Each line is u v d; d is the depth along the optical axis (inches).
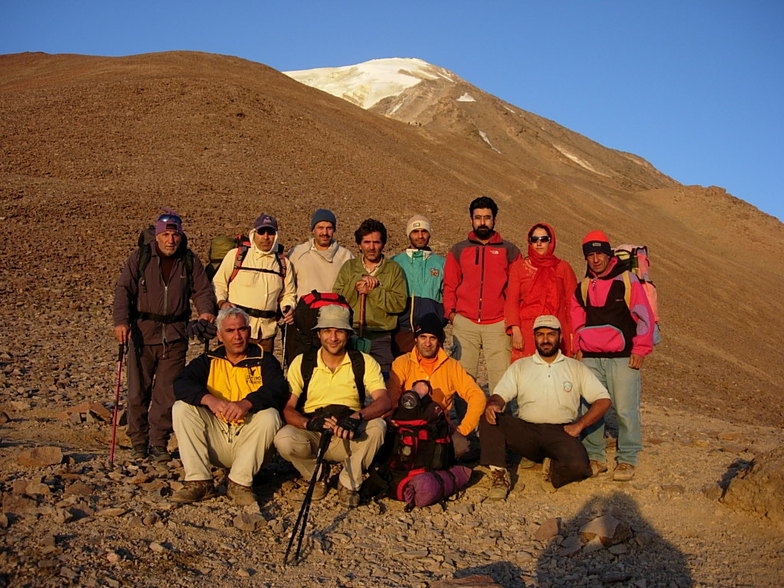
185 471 215.2
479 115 6102.4
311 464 223.6
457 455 253.6
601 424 261.0
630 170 6392.7
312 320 233.1
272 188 1240.8
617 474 250.1
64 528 182.7
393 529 206.5
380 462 236.2
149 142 1368.1
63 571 159.5
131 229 853.8
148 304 239.0
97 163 1193.4
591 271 259.1
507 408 280.8
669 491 238.5
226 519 201.2
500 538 205.0
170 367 243.6
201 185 1154.0
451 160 2113.7
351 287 267.7
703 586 176.6
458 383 249.0
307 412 228.2
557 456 237.0
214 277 265.6
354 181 1450.5
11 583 154.0
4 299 571.8
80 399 331.6
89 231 820.6
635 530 210.2
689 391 694.5
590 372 243.0
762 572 183.3
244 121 1614.2
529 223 1656.0
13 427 274.5
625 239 1893.5
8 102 1501.0
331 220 280.4
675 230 2380.7
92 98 1589.6
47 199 914.1
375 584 170.9
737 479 223.5
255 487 231.1
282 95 2096.5
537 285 259.6
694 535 207.0
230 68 2455.7
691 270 1796.3
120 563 167.5
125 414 297.4
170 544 181.2
